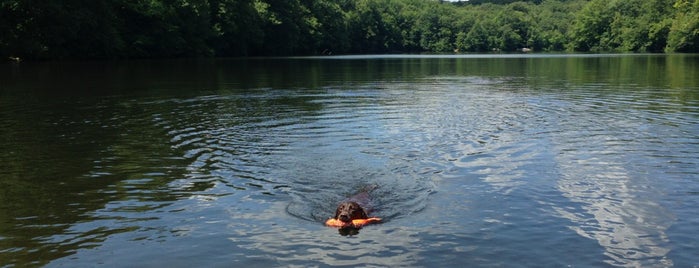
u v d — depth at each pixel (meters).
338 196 7.70
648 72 34.03
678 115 14.48
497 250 5.82
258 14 67.94
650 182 8.16
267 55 74.00
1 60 39.75
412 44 119.88
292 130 12.51
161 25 53.09
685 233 6.22
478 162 9.45
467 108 16.16
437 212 6.96
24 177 8.62
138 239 6.19
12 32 40.00
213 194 7.76
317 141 11.27
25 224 6.64
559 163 9.31
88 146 10.83
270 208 7.18
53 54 42.94
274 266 5.50
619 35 103.81
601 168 8.97
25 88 22.06
